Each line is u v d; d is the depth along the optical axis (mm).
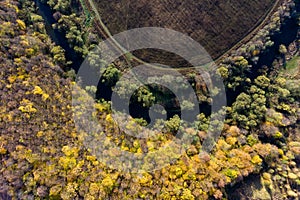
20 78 53656
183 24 61094
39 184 46781
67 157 49219
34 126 50625
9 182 46938
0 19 57219
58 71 58406
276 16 60719
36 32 61406
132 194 47594
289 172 57750
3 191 46938
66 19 61406
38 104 52688
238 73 61219
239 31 61594
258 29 61750
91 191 46531
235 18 61188
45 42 61250
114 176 48438
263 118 60219
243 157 54312
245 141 57719
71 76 59688
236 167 53375
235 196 54344
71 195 46406
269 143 59406
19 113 50562
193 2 60312
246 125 59531
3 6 59344
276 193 55906
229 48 61938
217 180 50875
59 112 53438
